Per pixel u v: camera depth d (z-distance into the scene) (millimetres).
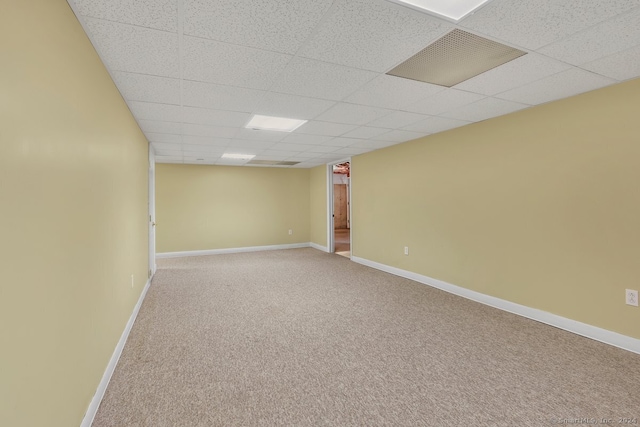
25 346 1051
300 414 1781
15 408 986
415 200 4648
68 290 1418
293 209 8219
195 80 2355
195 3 1463
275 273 5285
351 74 2289
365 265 5918
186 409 1816
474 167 3703
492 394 1956
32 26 1101
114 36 1732
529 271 3156
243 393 1977
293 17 1593
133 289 3172
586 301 2721
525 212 3180
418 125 3779
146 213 4293
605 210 2586
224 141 4594
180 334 2852
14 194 985
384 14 1577
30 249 1085
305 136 4309
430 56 2025
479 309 3455
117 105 2477
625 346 2484
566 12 1563
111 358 2197
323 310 3477
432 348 2566
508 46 1912
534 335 2773
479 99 2844
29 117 1078
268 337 2795
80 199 1580
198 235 7215
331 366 2303
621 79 2416
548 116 2963
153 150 5156
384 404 1867
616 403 1852
